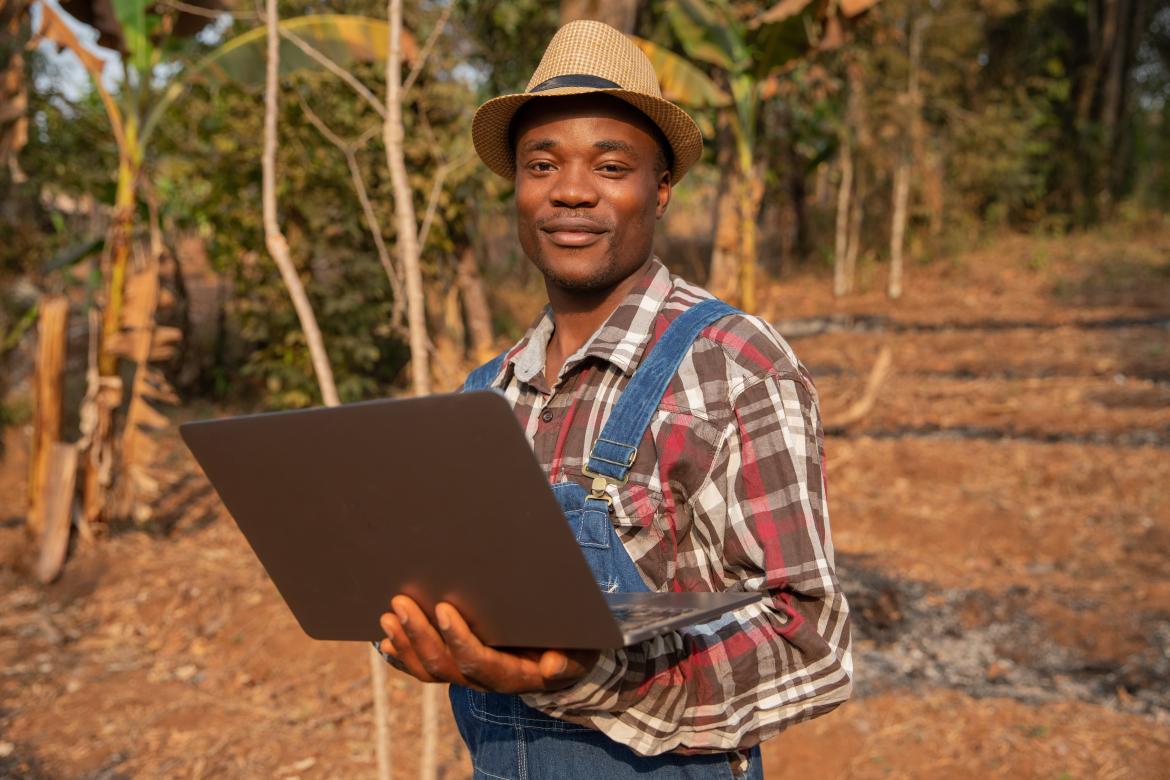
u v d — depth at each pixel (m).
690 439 1.18
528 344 1.38
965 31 16.05
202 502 7.16
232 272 9.68
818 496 1.17
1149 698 4.19
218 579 5.50
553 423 1.29
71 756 3.93
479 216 10.73
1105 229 19.09
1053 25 20.02
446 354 9.55
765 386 1.18
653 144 1.31
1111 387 8.96
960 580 5.35
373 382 9.68
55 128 9.06
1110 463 6.93
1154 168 21.22
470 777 3.75
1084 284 14.50
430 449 0.95
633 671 1.09
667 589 1.20
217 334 11.02
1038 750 3.72
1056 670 4.50
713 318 1.24
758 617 1.14
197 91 8.34
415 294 2.74
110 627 5.19
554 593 0.96
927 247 18.17
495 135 1.39
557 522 0.92
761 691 1.12
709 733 1.13
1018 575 5.43
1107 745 3.75
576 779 1.23
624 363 1.24
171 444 8.80
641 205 1.29
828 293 16.53
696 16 6.55
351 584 1.11
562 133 1.27
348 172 8.70
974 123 17.67
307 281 9.10
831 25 6.45
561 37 1.30
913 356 11.21
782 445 1.16
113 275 6.13
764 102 9.22
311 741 4.00
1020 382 9.52
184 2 6.04
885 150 16.05
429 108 8.69
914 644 4.79
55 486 5.86
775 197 16.48
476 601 1.02
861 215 18.70
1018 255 17.42
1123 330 11.31
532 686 1.07
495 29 10.12
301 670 4.60
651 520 1.18
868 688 4.31
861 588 5.25
